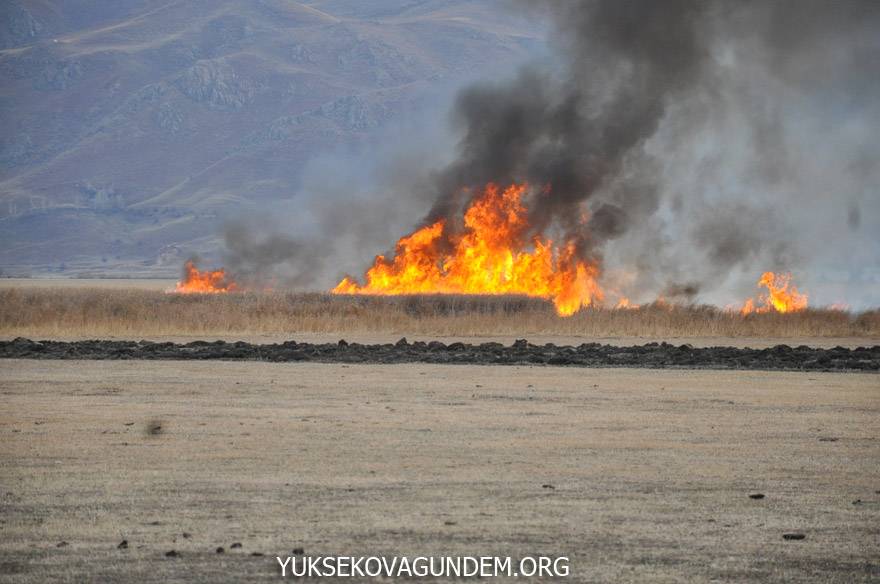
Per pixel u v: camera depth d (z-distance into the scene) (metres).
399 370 125.62
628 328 188.62
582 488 61.22
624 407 94.69
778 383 113.38
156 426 82.94
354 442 75.81
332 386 109.56
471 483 62.34
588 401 98.75
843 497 59.47
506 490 60.53
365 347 151.00
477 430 81.38
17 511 55.78
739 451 73.12
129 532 51.84
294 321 191.88
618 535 51.44
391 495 59.28
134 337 177.62
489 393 104.00
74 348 148.62
